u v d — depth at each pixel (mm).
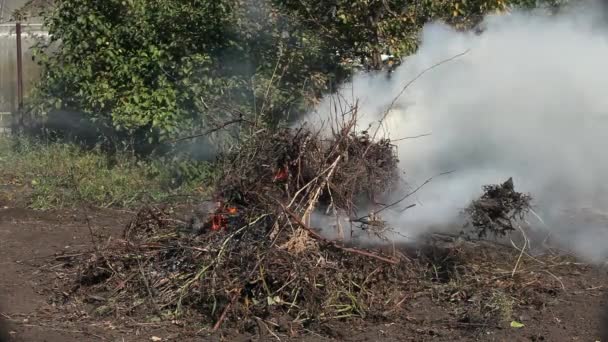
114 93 8945
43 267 6000
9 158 9500
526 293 5363
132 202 7953
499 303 5035
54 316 5094
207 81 8297
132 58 8906
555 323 4926
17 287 5609
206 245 5309
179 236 5660
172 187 8297
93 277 5543
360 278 5168
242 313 4934
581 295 5379
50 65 9422
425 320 4969
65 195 8094
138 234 5875
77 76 9141
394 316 5023
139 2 9062
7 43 11430
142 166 8664
